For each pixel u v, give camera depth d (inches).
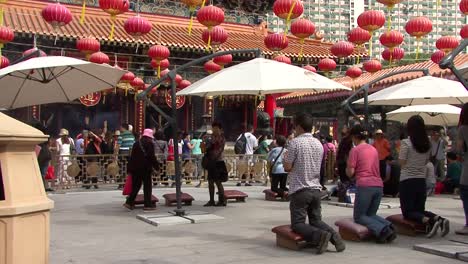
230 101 1112.2
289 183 293.3
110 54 981.8
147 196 454.3
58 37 864.9
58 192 596.1
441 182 617.3
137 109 1025.5
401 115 651.5
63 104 970.1
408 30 481.4
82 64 388.8
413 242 316.2
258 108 1240.2
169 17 1095.6
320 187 288.8
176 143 415.2
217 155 488.4
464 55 828.6
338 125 1043.9
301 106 1200.8
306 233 284.2
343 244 287.6
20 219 159.3
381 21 470.0
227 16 1170.0
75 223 387.2
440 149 646.5
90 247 300.0
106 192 602.9
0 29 486.6
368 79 941.2
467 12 421.4
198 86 403.9
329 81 402.6
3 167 158.2
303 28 479.8
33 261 165.3
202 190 638.5
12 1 948.6
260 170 710.5
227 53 417.7
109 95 1011.3
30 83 446.0
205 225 380.2
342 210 458.0
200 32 1075.9
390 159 550.0
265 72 388.8
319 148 288.7
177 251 289.1
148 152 450.3
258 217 419.2
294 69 402.6
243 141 722.2
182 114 1080.8
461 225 384.8
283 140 537.6
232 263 260.5
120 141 726.5
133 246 303.1
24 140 163.6
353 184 493.0
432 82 444.1
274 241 319.0
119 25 994.7
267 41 490.9
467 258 266.2
